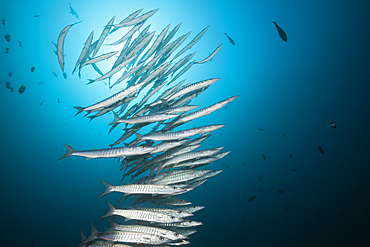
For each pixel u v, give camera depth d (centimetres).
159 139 450
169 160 454
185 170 447
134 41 671
